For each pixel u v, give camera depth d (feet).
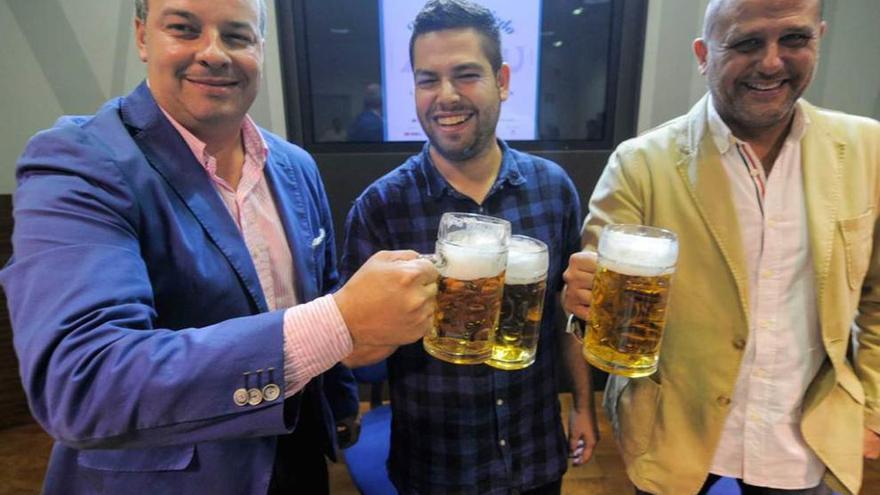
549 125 8.40
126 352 1.71
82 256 1.89
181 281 2.39
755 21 2.65
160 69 2.49
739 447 3.27
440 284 2.23
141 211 2.26
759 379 3.14
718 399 3.09
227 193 2.85
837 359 2.99
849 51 7.96
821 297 2.93
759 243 3.05
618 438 3.55
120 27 7.59
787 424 3.17
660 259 2.27
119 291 1.86
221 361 1.74
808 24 2.61
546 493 3.78
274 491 2.96
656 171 3.18
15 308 1.85
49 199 2.00
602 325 2.43
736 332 3.02
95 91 7.75
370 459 4.46
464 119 3.20
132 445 1.80
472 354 2.29
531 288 2.47
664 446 3.26
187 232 2.43
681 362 3.17
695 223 3.05
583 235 3.49
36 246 1.91
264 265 2.93
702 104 3.20
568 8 7.86
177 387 1.69
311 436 3.21
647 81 8.18
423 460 3.49
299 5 7.71
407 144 8.46
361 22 7.85
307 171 3.51
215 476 2.48
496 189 3.43
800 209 3.01
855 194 2.95
